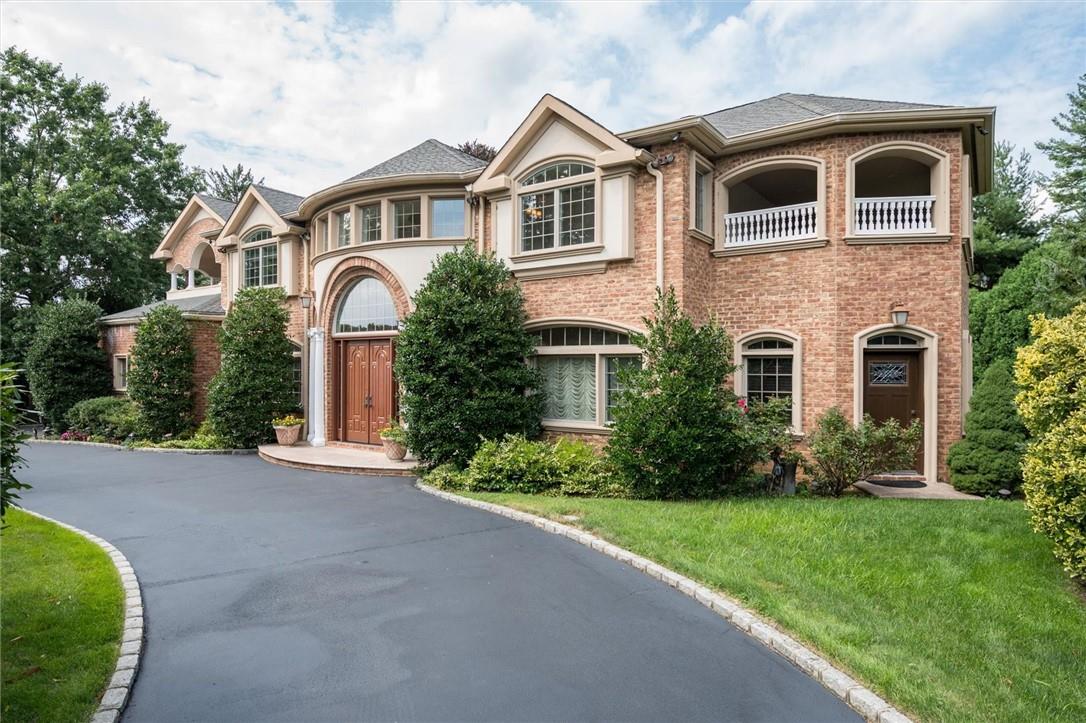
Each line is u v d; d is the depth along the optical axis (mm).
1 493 4543
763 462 10789
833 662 4418
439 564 6812
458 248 14469
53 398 21672
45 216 26781
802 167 12336
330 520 8836
